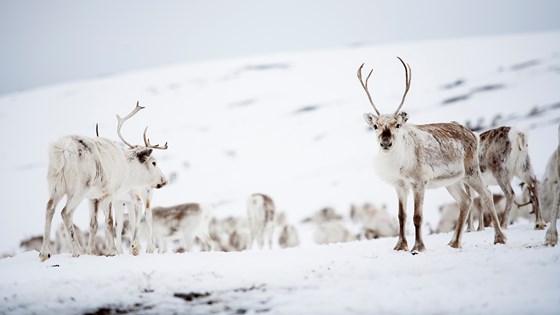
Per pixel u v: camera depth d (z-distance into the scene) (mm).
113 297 23469
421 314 20203
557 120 167875
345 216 107125
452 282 23016
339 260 27250
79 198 30125
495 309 20016
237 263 27266
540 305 20000
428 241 35125
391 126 29094
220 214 117938
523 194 50219
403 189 30703
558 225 40469
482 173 42188
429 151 30516
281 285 24172
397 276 24484
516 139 40656
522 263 24953
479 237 35594
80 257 30062
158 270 25562
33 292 23359
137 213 34312
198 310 22406
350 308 21047
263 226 59438
